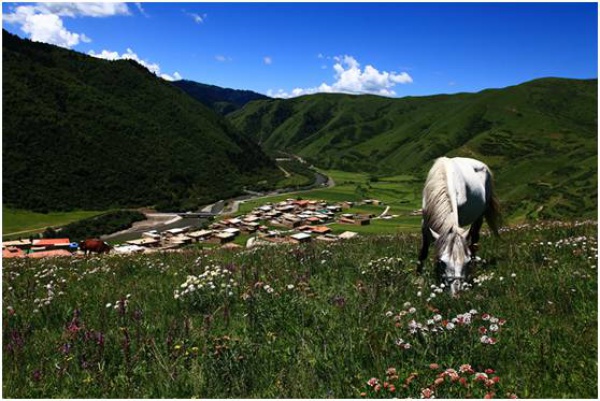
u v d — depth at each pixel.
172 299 7.02
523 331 4.89
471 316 5.01
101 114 184.62
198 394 4.23
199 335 5.42
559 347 4.54
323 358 4.64
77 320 6.04
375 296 6.25
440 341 4.58
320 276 8.02
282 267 8.80
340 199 186.50
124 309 6.34
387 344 4.76
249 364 4.61
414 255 9.78
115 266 10.55
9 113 153.62
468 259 6.52
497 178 173.00
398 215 146.25
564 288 6.05
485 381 3.84
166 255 12.64
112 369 4.76
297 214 142.50
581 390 3.84
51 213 133.62
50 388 4.48
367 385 4.12
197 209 162.00
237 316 6.14
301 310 5.95
